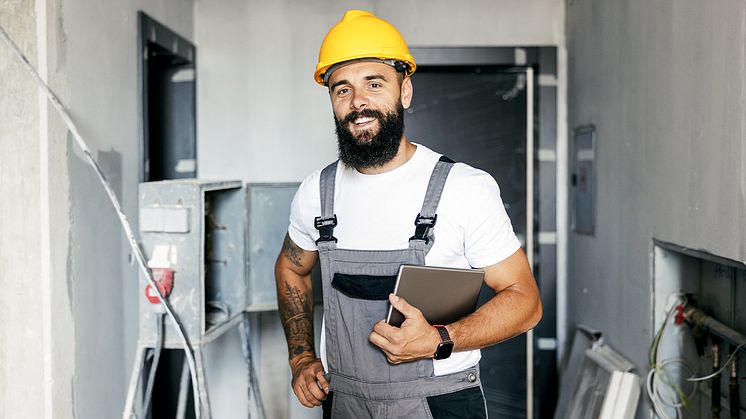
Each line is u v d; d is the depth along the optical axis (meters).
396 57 1.70
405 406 1.71
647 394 2.54
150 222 2.24
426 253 1.69
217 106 3.74
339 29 1.74
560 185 3.70
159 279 2.22
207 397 2.24
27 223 2.09
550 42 3.68
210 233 2.76
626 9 2.73
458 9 3.68
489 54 3.66
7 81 2.07
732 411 2.12
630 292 2.71
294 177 3.76
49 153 2.11
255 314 3.77
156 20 3.12
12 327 2.10
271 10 3.73
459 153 3.78
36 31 2.10
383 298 1.71
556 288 3.69
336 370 1.79
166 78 3.69
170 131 3.70
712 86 1.98
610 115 2.94
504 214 1.76
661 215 2.38
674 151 2.26
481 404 1.76
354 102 1.68
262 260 2.89
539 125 3.68
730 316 2.22
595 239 3.18
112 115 2.62
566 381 3.31
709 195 2.01
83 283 2.35
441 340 1.59
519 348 3.77
